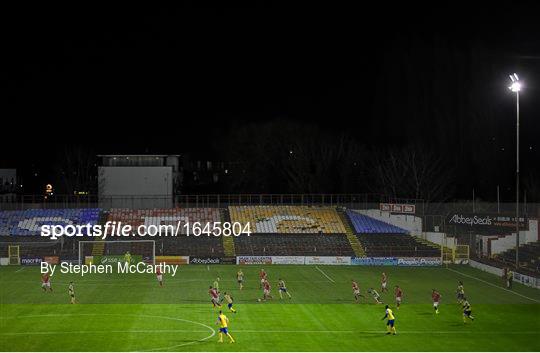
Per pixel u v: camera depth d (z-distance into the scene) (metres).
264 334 56.50
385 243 115.69
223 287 83.25
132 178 139.62
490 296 76.44
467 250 107.88
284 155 176.50
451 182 161.38
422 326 60.06
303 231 121.56
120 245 114.69
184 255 107.75
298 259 107.19
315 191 163.62
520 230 107.25
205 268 102.12
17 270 98.62
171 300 73.25
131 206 139.00
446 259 107.25
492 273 96.44
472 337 55.81
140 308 68.38
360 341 54.03
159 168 139.75
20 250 111.38
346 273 96.88
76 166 182.88
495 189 159.12
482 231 116.25
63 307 69.00
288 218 126.38
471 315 65.25
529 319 63.34
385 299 74.56
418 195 152.62
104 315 64.69
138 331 57.59
